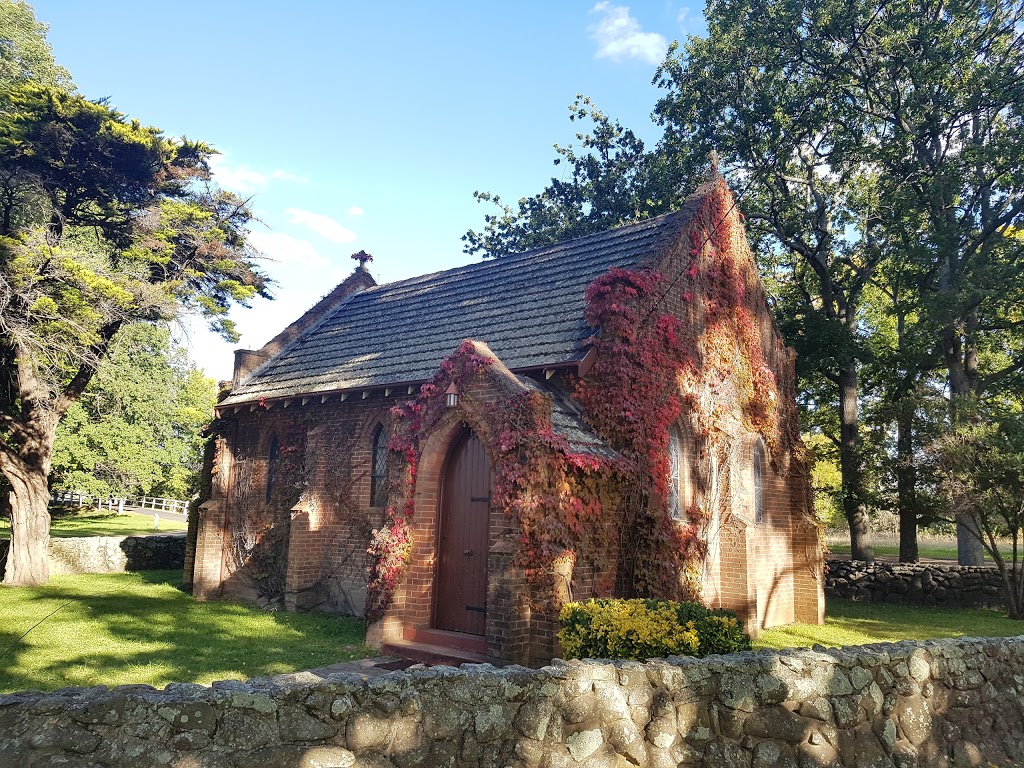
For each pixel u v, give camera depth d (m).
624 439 11.99
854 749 6.01
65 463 33.56
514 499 10.21
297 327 20.75
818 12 22.45
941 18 22.92
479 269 18.67
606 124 34.06
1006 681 7.30
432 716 4.75
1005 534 16.62
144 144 16.73
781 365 17.67
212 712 4.16
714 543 14.11
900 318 27.69
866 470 21.59
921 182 22.53
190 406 45.59
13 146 15.96
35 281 15.15
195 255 18.39
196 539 18.73
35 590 17.34
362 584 14.91
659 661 5.79
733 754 5.58
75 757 3.83
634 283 12.95
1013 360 25.41
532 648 9.86
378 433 15.72
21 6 31.64
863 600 20.17
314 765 4.28
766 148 24.48
